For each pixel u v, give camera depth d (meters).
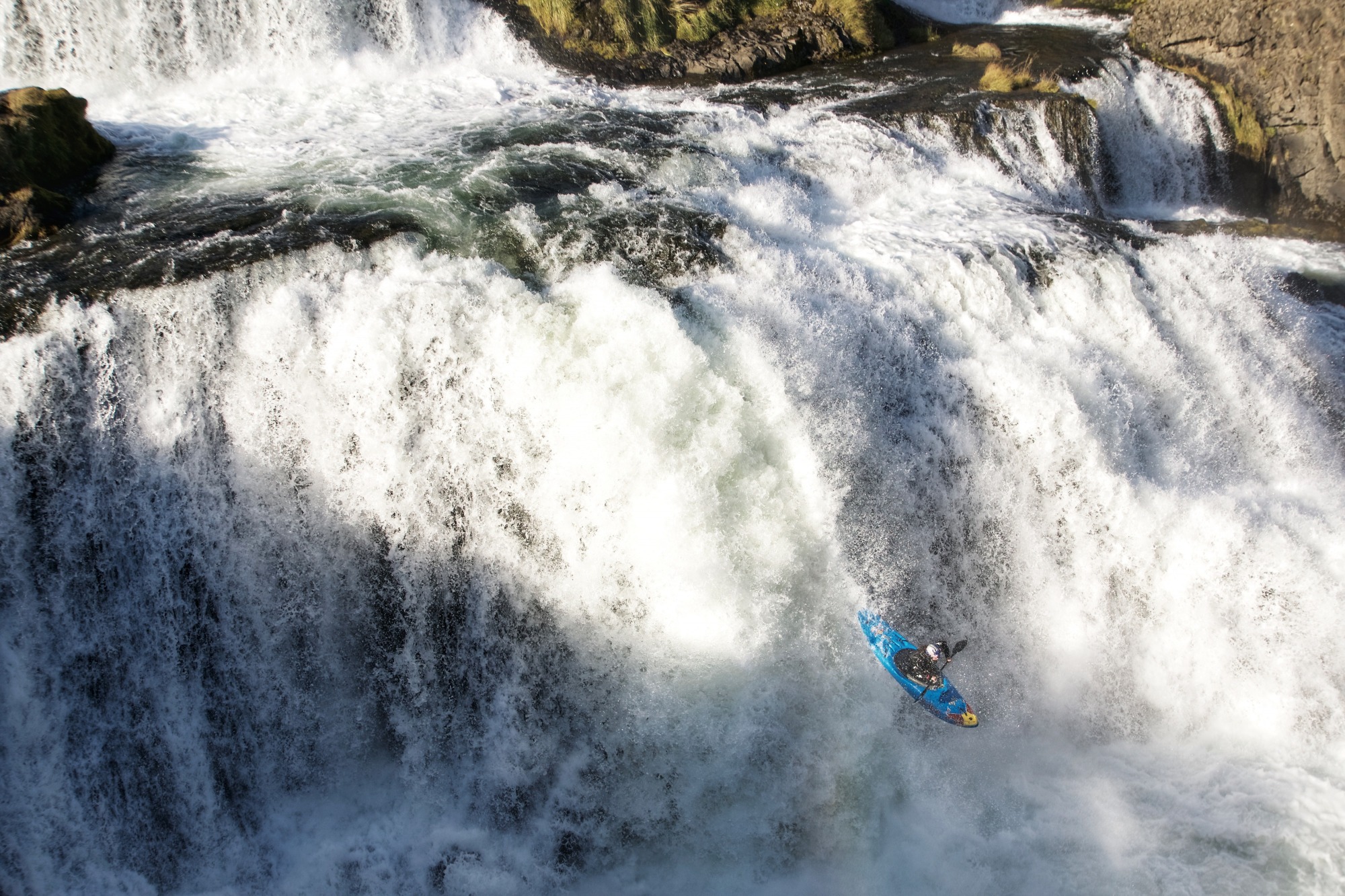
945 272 12.42
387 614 9.73
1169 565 10.80
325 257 10.82
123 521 9.20
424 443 9.73
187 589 9.34
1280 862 8.55
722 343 10.22
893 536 10.23
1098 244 13.68
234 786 9.34
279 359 9.81
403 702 9.70
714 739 9.12
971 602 10.54
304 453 9.68
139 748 9.05
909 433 10.80
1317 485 12.60
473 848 9.05
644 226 12.35
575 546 9.54
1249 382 13.19
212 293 10.00
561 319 9.99
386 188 13.16
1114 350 12.63
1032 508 10.93
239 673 9.45
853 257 12.80
